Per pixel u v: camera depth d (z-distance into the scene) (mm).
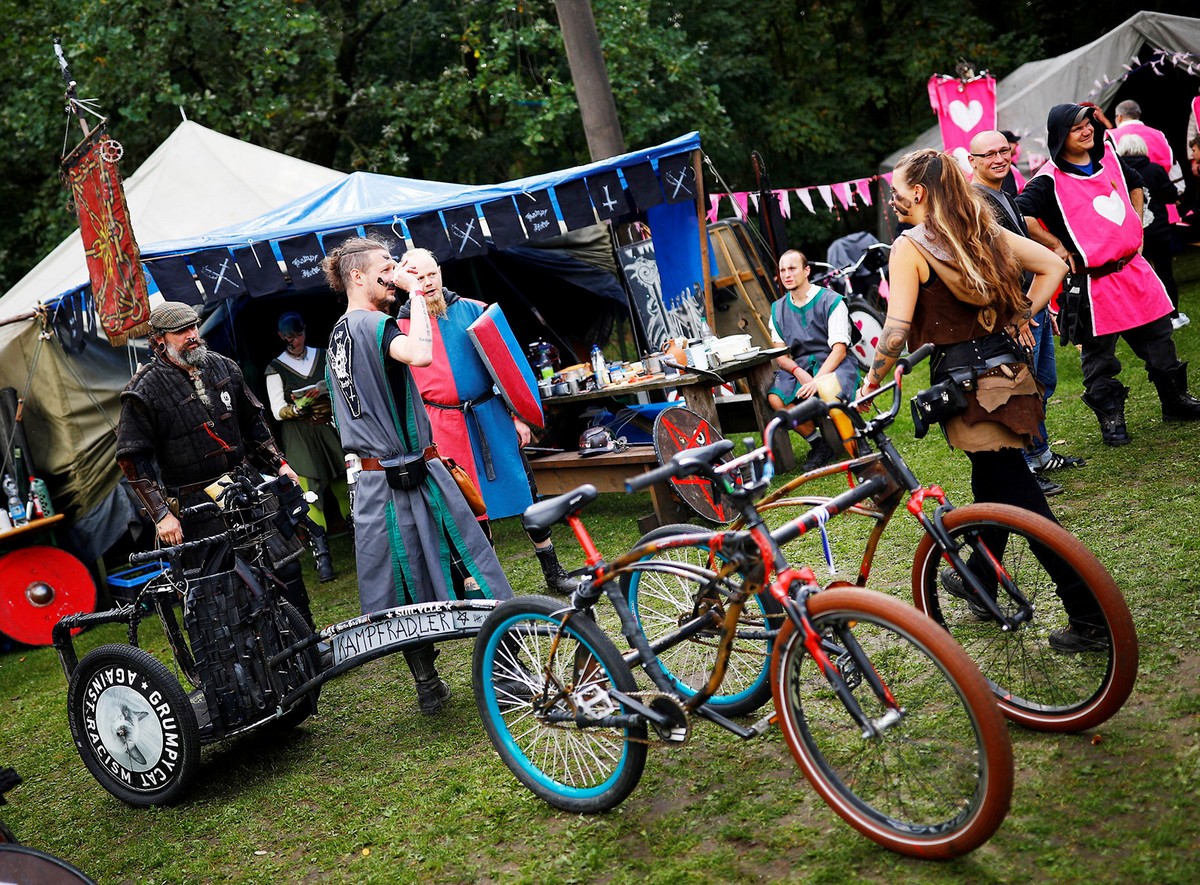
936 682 3119
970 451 3350
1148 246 7902
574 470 6863
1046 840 2598
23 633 6836
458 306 5477
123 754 3916
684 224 7559
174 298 6230
